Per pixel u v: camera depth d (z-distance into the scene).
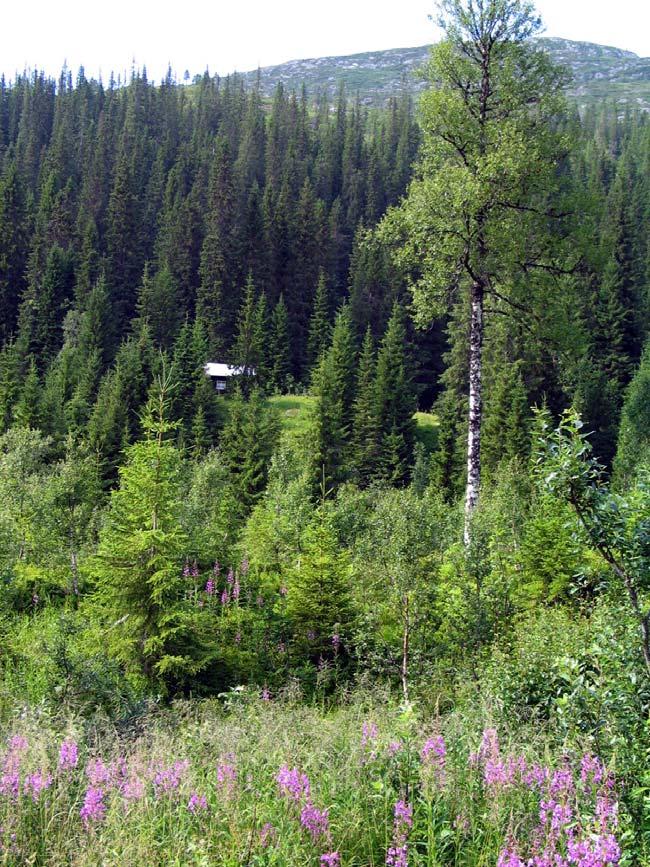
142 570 12.37
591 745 5.70
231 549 17.77
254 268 96.81
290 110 170.38
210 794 5.66
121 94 170.25
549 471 5.59
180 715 9.93
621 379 65.38
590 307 66.06
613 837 4.25
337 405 59.19
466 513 15.99
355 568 15.59
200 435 56.94
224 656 13.23
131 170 114.44
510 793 5.48
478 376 19.06
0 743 6.98
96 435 51.59
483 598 12.22
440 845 4.95
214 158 115.38
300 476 32.53
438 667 11.66
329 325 86.00
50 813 5.54
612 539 5.53
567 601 13.36
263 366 79.88
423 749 5.86
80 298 87.81
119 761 6.51
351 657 13.72
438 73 19.41
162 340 81.69
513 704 8.20
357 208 124.38
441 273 19.39
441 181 18.56
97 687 10.27
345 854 5.08
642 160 133.25
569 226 19.08
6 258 92.81
